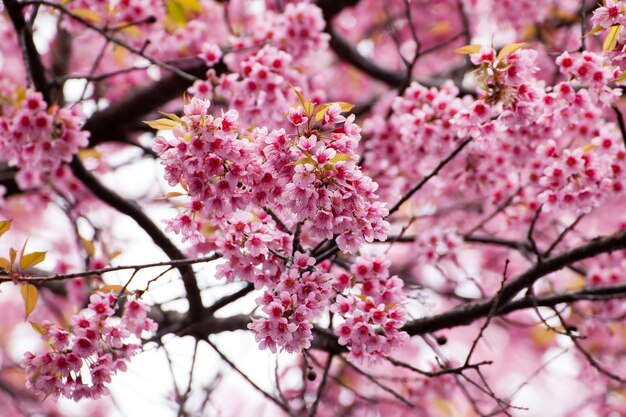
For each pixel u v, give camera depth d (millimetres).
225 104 5414
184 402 4602
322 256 3752
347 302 3246
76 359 3207
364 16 8828
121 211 4957
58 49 6801
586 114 4645
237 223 3201
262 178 2961
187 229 3207
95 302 3270
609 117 5887
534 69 3584
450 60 8633
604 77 3768
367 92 8555
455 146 4848
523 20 6539
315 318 3045
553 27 7117
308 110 3008
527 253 5805
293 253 3373
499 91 3666
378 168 5332
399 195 5410
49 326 3236
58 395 3223
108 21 5297
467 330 9086
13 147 4305
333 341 4496
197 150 2848
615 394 6875
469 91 6562
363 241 2936
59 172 5535
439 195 6152
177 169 2914
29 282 3398
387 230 2943
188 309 4758
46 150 4250
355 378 7344
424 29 8734
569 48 6852
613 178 4375
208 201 2965
